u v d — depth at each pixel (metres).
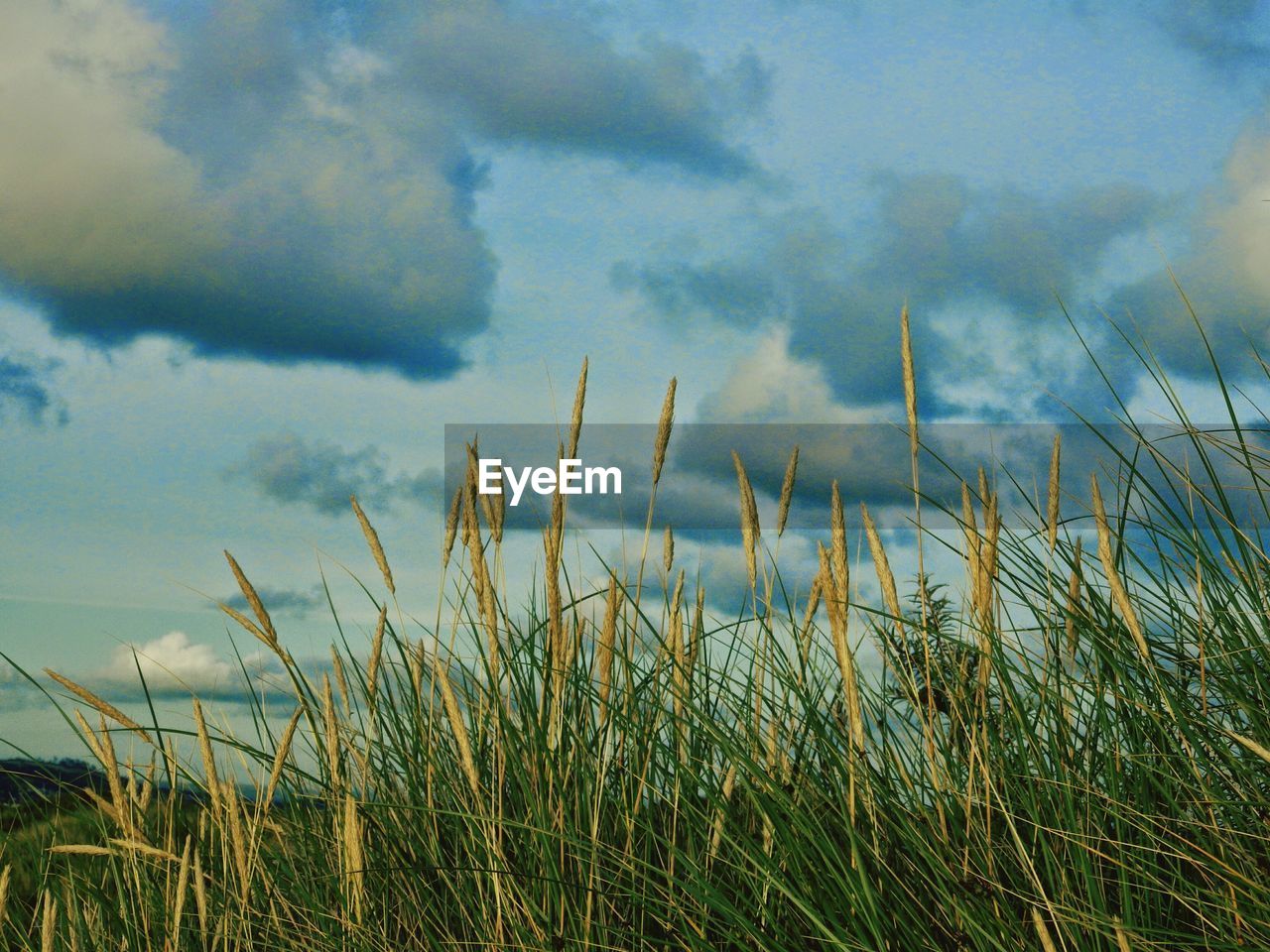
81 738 2.56
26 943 2.47
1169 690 2.15
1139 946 1.68
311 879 2.74
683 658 2.39
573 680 2.45
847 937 1.76
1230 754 2.03
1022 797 2.03
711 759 2.33
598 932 2.16
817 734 2.05
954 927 1.86
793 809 1.93
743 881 2.25
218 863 2.68
